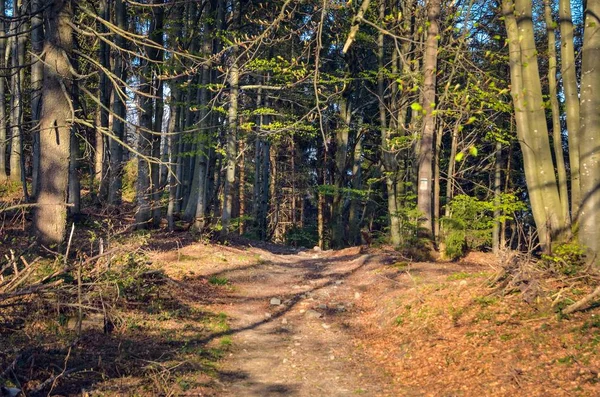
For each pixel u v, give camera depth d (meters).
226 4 24.44
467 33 8.34
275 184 41.16
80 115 12.75
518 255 10.16
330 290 15.58
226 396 7.68
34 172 20.41
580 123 10.20
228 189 22.00
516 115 10.90
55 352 7.75
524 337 8.12
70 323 8.96
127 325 9.82
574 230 10.28
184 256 18.31
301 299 14.61
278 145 39.19
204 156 22.02
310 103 23.97
